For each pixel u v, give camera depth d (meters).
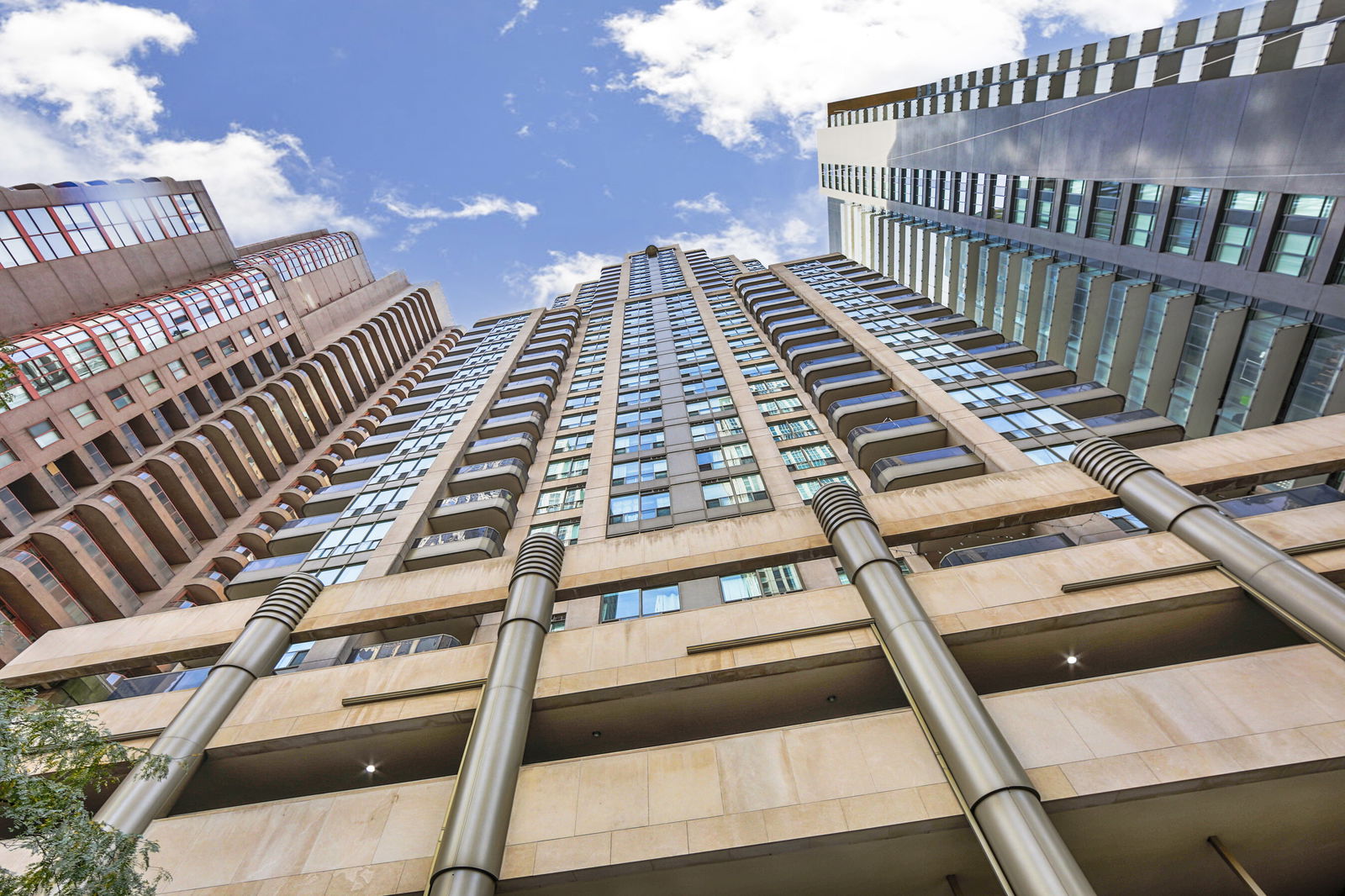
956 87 47.41
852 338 36.75
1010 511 17.22
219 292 53.78
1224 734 10.36
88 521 35.97
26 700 8.29
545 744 15.09
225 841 11.43
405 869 10.62
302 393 59.09
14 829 7.32
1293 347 21.73
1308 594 11.84
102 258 45.72
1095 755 10.38
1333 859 11.58
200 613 19.47
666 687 13.74
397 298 89.69
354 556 24.20
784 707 14.94
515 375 44.22
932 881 11.30
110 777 9.02
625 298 66.69
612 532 23.97
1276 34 20.30
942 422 24.92
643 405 35.41
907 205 55.47
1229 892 12.23
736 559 17.36
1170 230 26.28
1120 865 11.45
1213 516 14.38
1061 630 13.66
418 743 14.50
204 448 45.97
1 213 39.47
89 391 39.41
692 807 10.74
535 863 10.29
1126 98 27.34
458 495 29.09
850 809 10.29
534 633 14.88
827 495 17.77
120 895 7.37
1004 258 39.50
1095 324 31.52
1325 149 18.75
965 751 10.12
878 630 13.41
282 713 14.50
